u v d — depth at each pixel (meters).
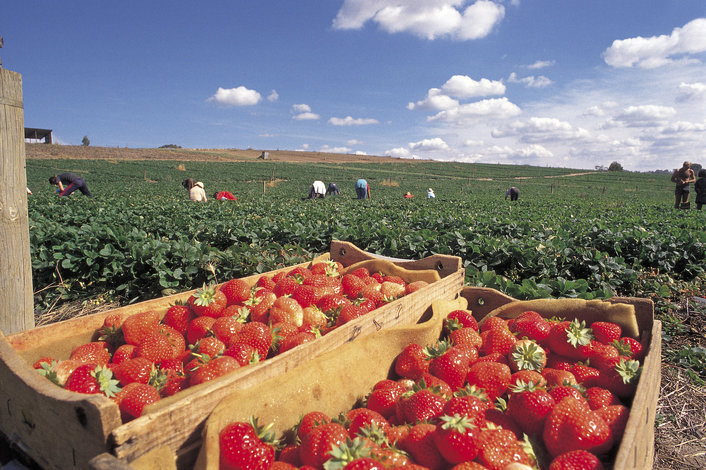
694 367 4.53
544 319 3.21
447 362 2.52
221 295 3.07
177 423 1.66
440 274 4.20
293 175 77.19
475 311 4.03
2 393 1.98
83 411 1.51
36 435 1.80
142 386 1.98
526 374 2.45
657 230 11.65
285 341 2.61
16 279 3.41
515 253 7.81
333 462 1.52
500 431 1.84
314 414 2.00
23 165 3.43
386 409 2.30
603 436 1.84
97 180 55.28
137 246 6.98
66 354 2.62
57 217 11.59
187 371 2.28
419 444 1.84
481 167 123.38
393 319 3.03
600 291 5.38
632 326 2.88
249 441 1.64
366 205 21.45
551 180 92.38
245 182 61.66
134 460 1.52
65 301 6.64
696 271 8.32
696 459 3.12
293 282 3.44
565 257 7.86
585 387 2.46
